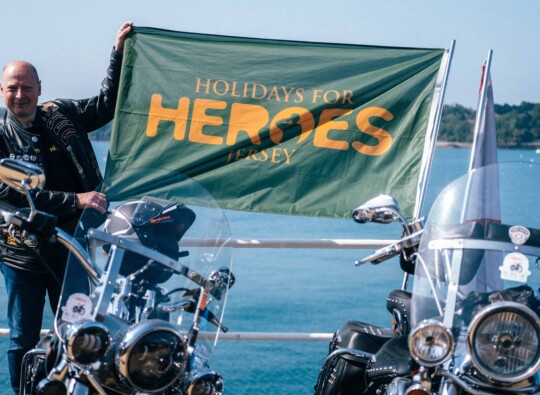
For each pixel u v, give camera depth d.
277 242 5.15
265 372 14.48
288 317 20.22
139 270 3.47
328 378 4.24
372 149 5.61
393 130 5.59
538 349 3.18
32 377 3.64
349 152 5.61
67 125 5.10
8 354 4.89
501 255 3.54
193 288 3.52
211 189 5.65
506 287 3.50
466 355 3.32
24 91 4.87
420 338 3.23
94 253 3.51
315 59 5.62
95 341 3.16
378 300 21.84
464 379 3.30
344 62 5.61
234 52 5.62
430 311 3.53
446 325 3.39
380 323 19.64
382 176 5.58
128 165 5.59
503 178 3.73
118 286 3.41
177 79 5.62
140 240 3.56
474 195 3.71
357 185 5.60
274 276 25.22
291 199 5.64
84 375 3.25
